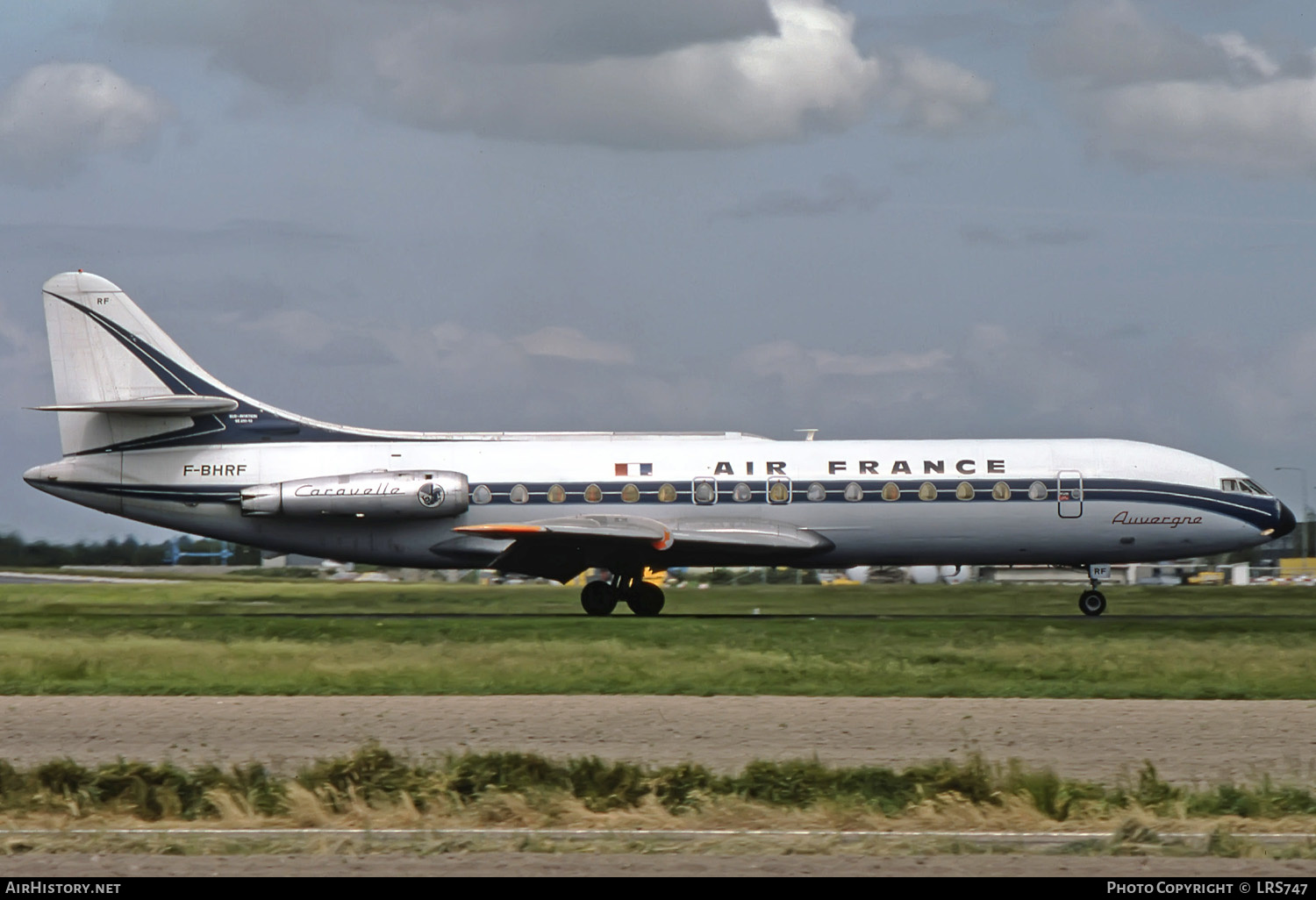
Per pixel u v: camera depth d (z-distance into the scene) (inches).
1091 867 1488.7
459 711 2677.2
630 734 2400.3
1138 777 2025.1
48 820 1788.9
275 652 3718.0
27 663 3422.7
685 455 5211.6
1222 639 4092.0
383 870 1470.2
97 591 7116.1
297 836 1689.2
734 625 4576.8
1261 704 2758.4
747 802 1862.7
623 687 2987.2
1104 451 5255.9
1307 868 1483.8
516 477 5201.8
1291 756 2209.6
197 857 1534.2
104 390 5364.2
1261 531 5231.3
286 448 5310.0
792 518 5128.0
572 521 5029.5
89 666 3395.7
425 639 4104.3
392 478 5162.4
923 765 2092.8
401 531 5246.1
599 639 4040.4
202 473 5290.4
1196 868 1486.2
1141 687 2977.4
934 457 5201.8
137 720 2561.5
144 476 5305.1
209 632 4350.4
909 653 3695.9
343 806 1836.9
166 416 5319.9
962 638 4114.2
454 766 1984.5
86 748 2281.0
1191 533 5201.8
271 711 2682.1
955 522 5147.6
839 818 1779.0
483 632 4252.0
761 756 2202.3
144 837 1676.9
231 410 5334.6
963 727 2474.2
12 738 2379.4
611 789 1914.4
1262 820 1775.3
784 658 3560.5
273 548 5344.5
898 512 5132.9
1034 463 5201.8
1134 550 5221.5
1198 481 5226.4
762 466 5172.2
